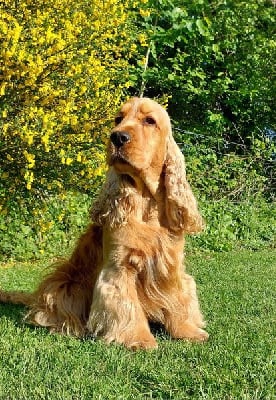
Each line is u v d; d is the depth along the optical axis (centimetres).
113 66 292
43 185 257
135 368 160
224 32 492
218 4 494
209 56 496
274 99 498
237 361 161
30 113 225
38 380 151
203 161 443
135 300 180
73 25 241
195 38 482
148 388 150
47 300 196
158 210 183
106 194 183
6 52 219
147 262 179
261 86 494
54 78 241
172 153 184
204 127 484
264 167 466
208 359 164
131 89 482
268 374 154
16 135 234
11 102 238
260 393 145
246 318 210
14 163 247
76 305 196
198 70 491
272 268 317
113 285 179
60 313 195
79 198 362
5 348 172
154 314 186
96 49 265
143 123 179
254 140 467
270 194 464
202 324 196
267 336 187
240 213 429
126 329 178
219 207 423
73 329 192
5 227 338
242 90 479
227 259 347
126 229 178
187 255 366
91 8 252
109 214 179
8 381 151
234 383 149
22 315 203
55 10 243
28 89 235
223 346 176
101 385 149
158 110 183
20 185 254
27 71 224
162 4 449
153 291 182
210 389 147
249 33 497
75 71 236
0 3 236
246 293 248
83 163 246
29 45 231
